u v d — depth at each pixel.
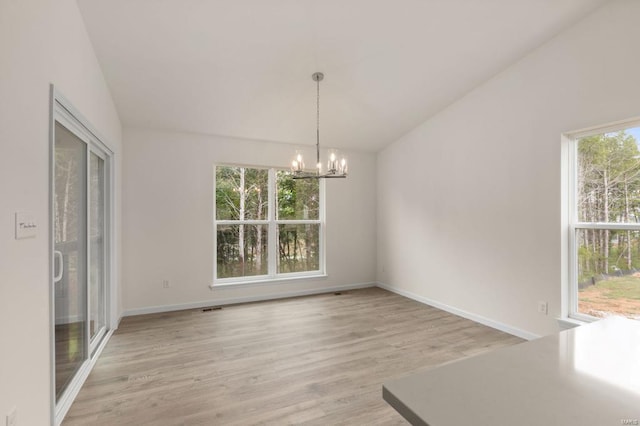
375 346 3.18
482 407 0.68
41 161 1.79
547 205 3.22
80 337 2.59
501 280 3.64
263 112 4.16
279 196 5.14
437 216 4.50
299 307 4.50
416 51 3.25
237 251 4.82
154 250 4.24
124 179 4.09
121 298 4.00
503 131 3.63
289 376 2.60
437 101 4.20
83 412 2.13
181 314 4.17
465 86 3.90
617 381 0.80
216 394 2.34
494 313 3.71
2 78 1.42
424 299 4.72
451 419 0.64
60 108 2.13
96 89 2.94
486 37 3.11
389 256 5.48
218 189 4.73
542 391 0.75
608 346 1.02
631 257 2.77
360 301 4.81
